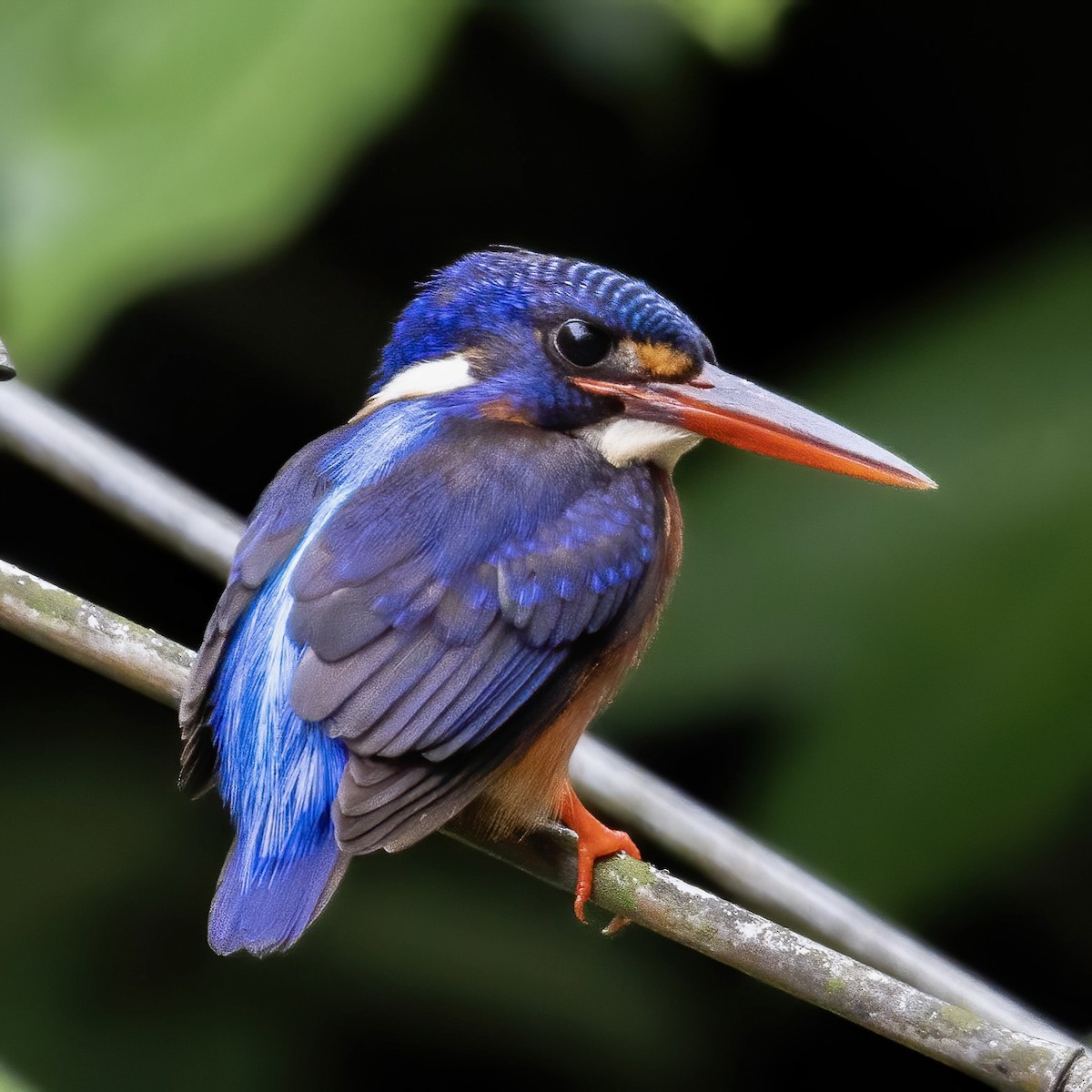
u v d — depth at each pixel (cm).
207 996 1078
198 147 784
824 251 1294
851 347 1056
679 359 786
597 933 1091
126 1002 1075
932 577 938
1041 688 907
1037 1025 662
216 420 1268
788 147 1283
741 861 709
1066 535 927
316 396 1254
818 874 904
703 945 632
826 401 1020
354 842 627
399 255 1259
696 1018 1088
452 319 799
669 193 1278
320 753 655
